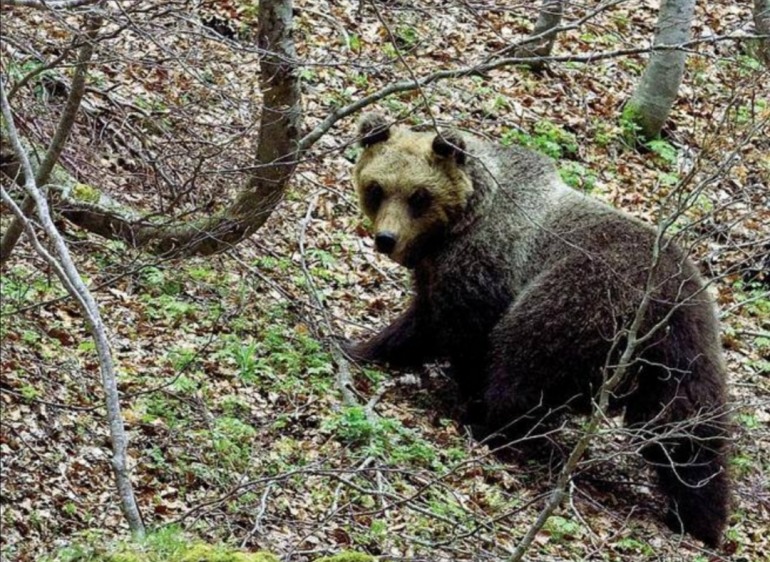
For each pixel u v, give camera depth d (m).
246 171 12.38
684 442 12.09
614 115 21.11
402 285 15.79
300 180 16.91
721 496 12.16
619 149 20.50
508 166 13.38
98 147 14.78
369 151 13.30
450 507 11.27
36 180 10.21
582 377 12.36
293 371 13.11
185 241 13.06
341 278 15.52
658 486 12.36
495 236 13.10
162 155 13.16
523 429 12.66
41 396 11.24
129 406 11.58
